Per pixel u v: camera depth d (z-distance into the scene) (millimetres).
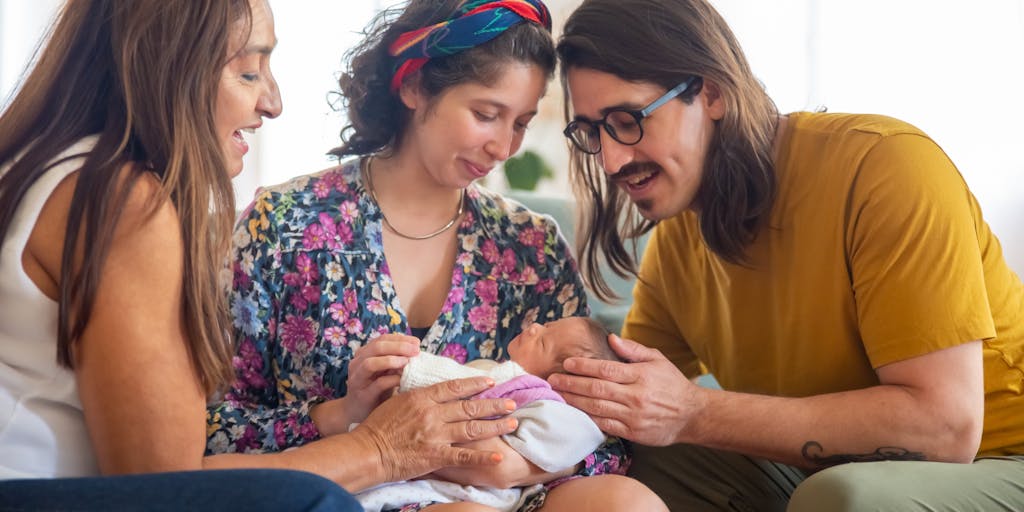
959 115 3139
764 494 1771
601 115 1648
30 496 1021
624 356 1608
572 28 1676
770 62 3225
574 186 1924
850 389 1663
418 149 1722
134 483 1046
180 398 1219
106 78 1265
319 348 1665
